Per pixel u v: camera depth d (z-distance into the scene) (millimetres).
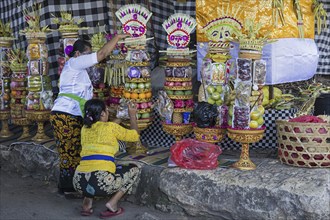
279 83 4930
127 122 4742
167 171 4117
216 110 4121
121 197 4289
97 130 3904
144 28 4613
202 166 4023
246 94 3850
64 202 4512
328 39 5773
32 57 5309
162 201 4121
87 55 4219
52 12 6113
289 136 3916
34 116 5379
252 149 4801
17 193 4840
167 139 5152
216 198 3809
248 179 3760
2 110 6020
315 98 4844
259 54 3871
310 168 3867
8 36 6078
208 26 4398
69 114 4316
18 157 5523
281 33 4887
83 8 6215
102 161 3852
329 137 3803
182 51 4398
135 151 4836
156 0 6309
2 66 5965
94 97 5074
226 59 4211
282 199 3529
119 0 6164
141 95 4625
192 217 3967
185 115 4473
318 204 3396
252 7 4891
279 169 3906
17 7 6633
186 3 6062
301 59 5055
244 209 3684
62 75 4363
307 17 5113
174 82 4426
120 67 4812
